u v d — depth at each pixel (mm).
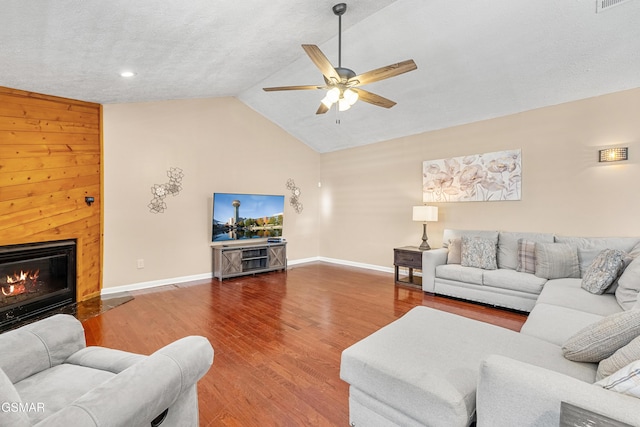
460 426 1230
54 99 3566
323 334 2924
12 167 3213
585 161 3668
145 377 1075
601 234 3580
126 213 4363
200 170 5125
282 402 1912
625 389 996
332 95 2598
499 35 3111
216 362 2395
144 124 4523
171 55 2959
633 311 1336
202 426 1703
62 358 1534
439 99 4270
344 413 1812
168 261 4793
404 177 5492
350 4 2785
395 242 5652
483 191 4480
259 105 5672
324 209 6953
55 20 1961
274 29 2900
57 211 3592
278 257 5777
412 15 3096
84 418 860
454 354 1606
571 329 1935
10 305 3154
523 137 4129
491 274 3637
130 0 1916
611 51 3004
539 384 1028
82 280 3873
